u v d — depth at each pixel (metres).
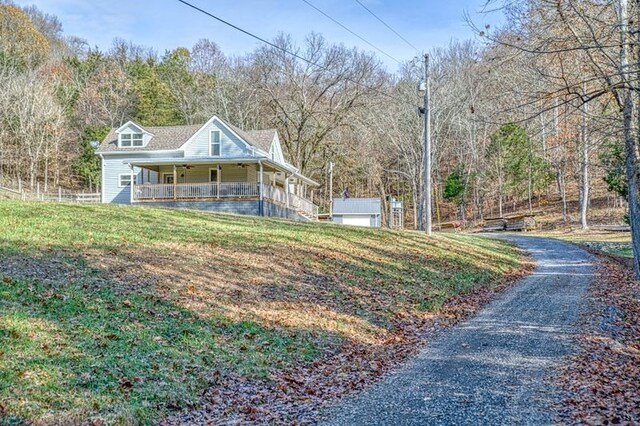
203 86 59.53
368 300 12.77
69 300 9.35
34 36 61.22
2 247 12.77
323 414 6.21
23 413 5.46
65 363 6.83
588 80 7.80
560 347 9.05
